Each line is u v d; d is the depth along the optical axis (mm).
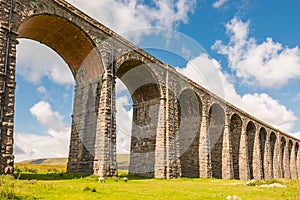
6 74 20344
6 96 20125
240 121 53688
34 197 12914
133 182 25641
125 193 16688
